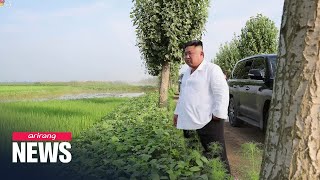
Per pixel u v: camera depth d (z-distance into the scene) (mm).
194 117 5469
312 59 2740
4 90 45844
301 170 2787
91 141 7215
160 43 14367
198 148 5574
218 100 5277
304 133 2771
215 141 5402
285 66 2854
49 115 13789
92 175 5465
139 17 14312
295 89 2791
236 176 5867
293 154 2803
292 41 2811
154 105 15445
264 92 8820
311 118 2758
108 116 13297
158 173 4879
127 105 17578
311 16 2729
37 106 18531
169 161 5035
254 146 4199
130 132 7551
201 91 5418
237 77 11961
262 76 9070
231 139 10141
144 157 5215
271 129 2953
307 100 2756
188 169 4766
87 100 25500
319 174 2785
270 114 2986
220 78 5328
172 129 7602
